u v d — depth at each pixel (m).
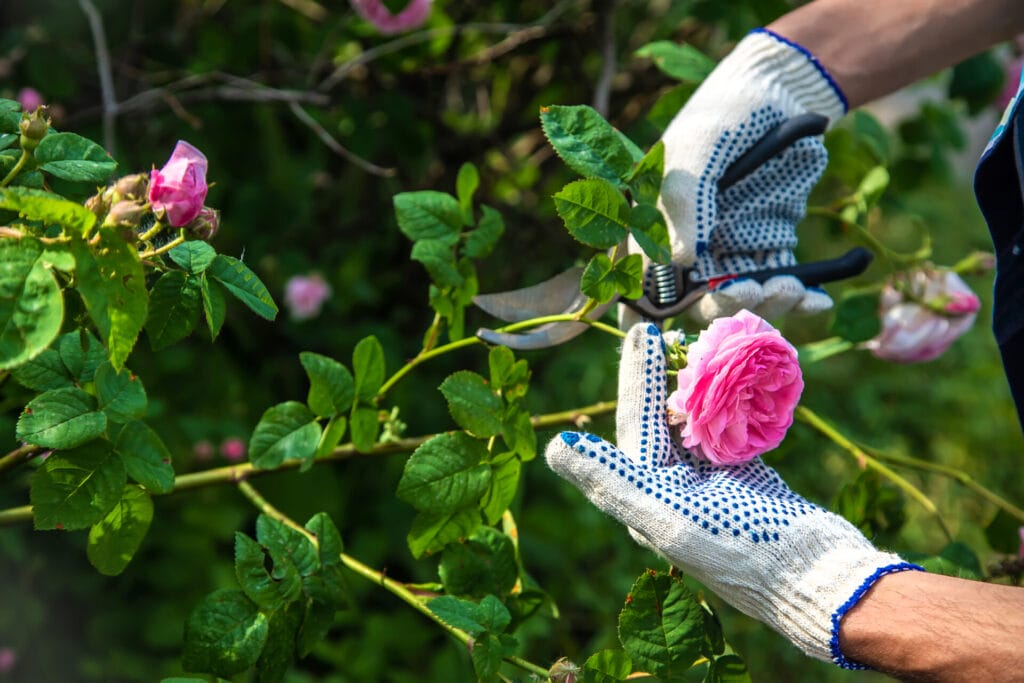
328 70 2.27
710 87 1.58
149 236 1.37
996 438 3.27
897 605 1.38
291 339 2.33
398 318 2.44
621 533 2.52
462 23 2.35
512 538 1.58
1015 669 1.34
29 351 1.27
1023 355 1.48
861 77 1.60
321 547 1.52
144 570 2.07
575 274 1.57
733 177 1.55
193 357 2.23
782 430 1.46
